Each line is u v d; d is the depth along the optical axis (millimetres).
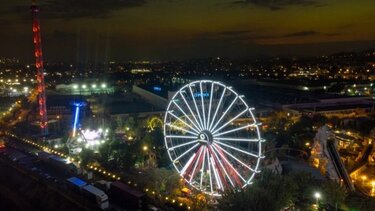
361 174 119250
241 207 69750
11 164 127688
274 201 71188
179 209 86938
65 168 116312
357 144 143250
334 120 180375
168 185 94500
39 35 165625
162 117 197875
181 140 128875
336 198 82188
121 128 174625
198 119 90250
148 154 128250
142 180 98688
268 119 199625
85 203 90625
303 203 85750
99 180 107250
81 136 149250
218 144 85562
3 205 106688
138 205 86875
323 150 111625
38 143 151500
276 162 107250
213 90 90312
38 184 109062
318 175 103500
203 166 87125
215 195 85000
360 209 81250
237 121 157000
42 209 99375
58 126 185250
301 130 157125
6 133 175875
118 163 116750
